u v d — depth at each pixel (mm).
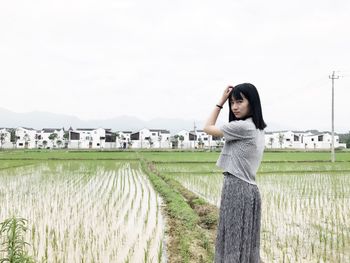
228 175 3939
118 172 30547
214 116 4109
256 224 3902
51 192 18750
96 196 17547
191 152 70812
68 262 8094
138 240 9820
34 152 70875
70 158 48375
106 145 113688
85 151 77250
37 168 33406
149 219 12453
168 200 15305
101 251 8883
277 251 9070
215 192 19328
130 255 8570
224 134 3863
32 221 12078
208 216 11547
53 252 8727
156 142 116688
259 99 3951
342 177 26531
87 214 13297
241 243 3785
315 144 118875
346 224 12023
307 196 17891
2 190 19375
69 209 14250
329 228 11516
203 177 26109
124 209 14297
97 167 35344
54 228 11047
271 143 119250
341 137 133250
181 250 8445
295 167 35219
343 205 15500
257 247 3939
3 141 109312
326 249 9211
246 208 3811
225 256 3818
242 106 3928
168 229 10891
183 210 12523
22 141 111750
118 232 10680
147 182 23438
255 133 3850
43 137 114562
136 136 116188
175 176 26734
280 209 14586
